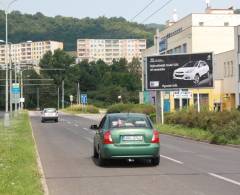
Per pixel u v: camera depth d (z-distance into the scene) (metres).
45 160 21.34
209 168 18.11
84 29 160.62
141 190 13.38
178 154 23.73
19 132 38.12
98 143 19.91
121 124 18.98
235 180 15.06
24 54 146.00
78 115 101.12
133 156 18.64
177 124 46.09
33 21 149.62
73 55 170.38
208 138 32.69
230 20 96.19
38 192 12.36
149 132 18.88
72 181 15.22
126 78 172.38
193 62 50.72
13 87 70.25
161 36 113.81
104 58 178.62
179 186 13.99
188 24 96.62
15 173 15.18
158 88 51.41
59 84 169.62
